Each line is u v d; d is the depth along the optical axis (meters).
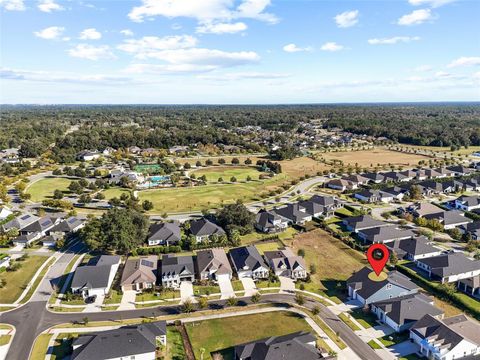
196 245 100.62
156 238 102.62
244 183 174.38
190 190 161.50
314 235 110.62
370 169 199.25
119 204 136.38
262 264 85.88
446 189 154.75
